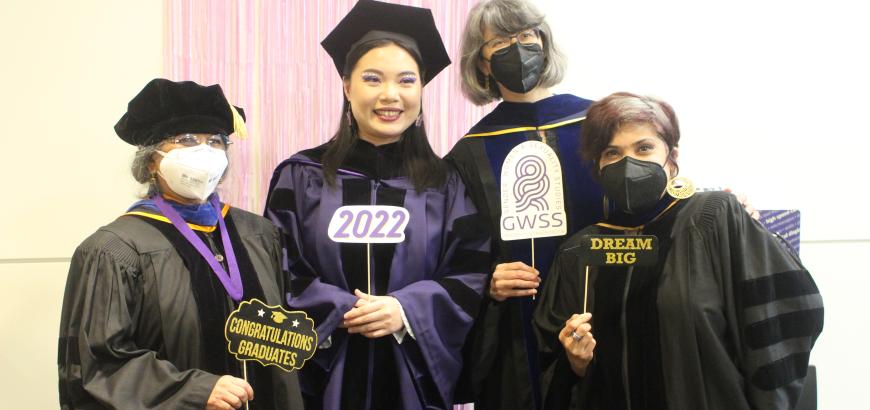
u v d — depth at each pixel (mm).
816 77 3346
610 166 1951
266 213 2361
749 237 1922
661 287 1930
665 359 1892
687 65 3264
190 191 1910
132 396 1722
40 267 2770
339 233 2152
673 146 2004
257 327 1854
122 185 2838
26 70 2738
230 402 1732
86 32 2789
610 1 3203
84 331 1749
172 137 1909
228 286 1946
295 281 2195
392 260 2248
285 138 2902
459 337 2268
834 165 3371
